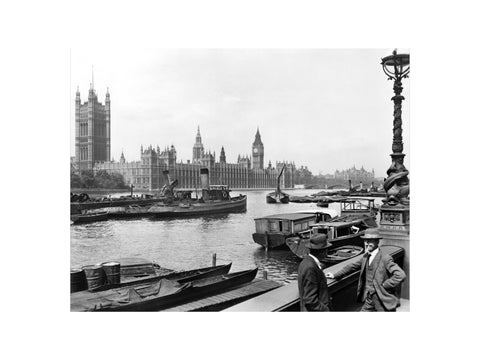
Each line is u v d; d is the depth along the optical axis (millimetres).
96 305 8281
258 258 10766
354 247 10820
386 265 6469
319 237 5836
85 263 9812
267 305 5996
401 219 8508
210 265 10594
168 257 10438
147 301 8320
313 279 5590
